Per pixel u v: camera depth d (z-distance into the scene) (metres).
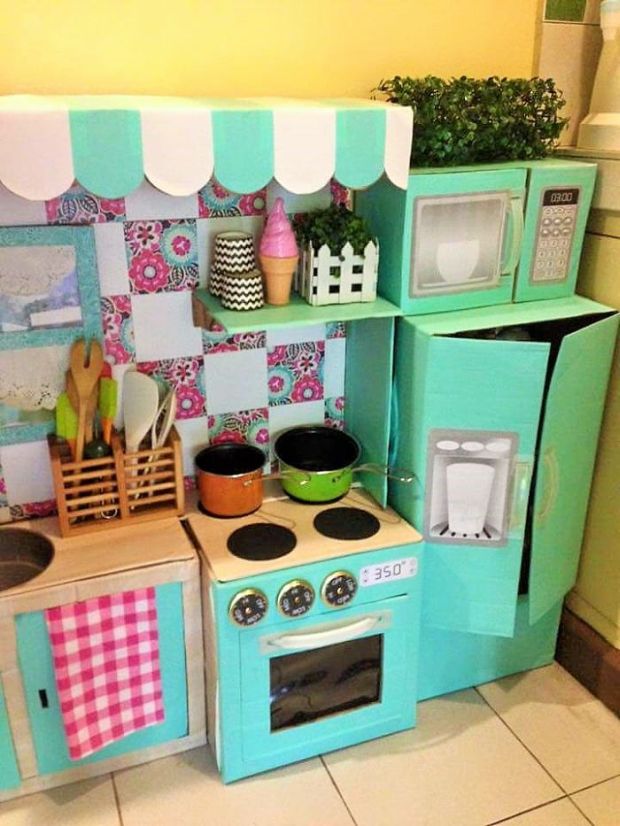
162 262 1.56
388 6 1.58
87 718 1.54
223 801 1.57
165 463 1.61
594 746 1.73
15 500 1.62
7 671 1.46
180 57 1.47
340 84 1.60
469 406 1.52
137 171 1.22
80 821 1.52
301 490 1.71
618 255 1.63
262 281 1.54
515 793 1.61
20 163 1.15
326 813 1.55
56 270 1.48
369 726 1.72
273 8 1.50
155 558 1.51
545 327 1.69
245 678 1.55
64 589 1.44
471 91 1.53
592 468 1.76
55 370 1.55
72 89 1.42
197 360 1.67
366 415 1.74
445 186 1.48
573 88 1.79
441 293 1.57
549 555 1.73
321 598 1.55
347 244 1.50
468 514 1.61
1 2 1.33
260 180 1.31
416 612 1.66
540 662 1.97
